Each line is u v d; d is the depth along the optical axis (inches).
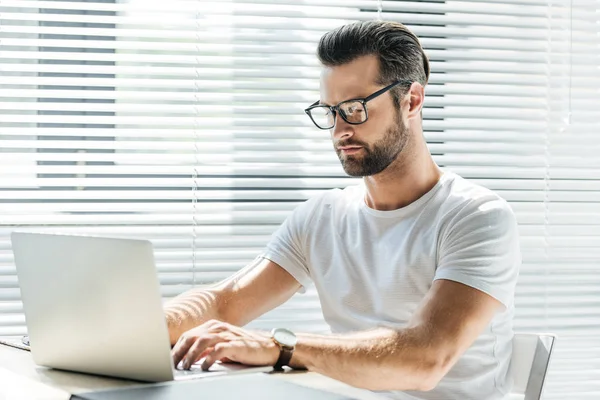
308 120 90.1
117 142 87.6
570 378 93.1
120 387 50.9
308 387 50.6
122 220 87.7
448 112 91.6
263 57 89.6
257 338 58.4
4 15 86.0
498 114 92.4
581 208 93.8
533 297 93.1
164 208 88.4
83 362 54.7
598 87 93.7
